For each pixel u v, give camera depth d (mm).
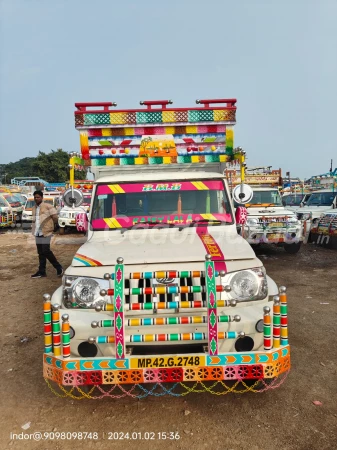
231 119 4910
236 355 2818
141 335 2879
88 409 3248
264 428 2930
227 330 2955
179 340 2881
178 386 3566
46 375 2969
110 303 2986
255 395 3379
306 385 3518
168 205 4332
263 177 12039
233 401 3301
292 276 7730
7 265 9797
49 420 3109
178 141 4969
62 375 2816
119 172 5145
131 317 3000
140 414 3158
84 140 4938
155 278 2979
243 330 2947
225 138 4969
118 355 2799
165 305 2871
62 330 2830
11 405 3322
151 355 2822
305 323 5059
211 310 2803
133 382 2811
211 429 2938
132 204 4348
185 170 5176
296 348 4297
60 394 3467
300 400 3285
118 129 4938
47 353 2965
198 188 4383
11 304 6250
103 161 5000
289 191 19188
